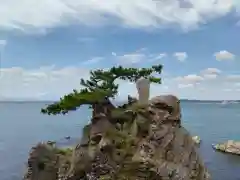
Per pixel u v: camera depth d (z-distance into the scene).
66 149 36.22
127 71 34.41
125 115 32.91
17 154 90.38
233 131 152.75
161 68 35.75
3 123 153.50
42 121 150.88
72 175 31.69
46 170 33.84
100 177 30.50
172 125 29.05
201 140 125.38
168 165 27.83
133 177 29.20
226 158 98.12
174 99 29.52
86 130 33.69
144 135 31.45
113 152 30.73
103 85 33.72
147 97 33.00
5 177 73.69
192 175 27.56
